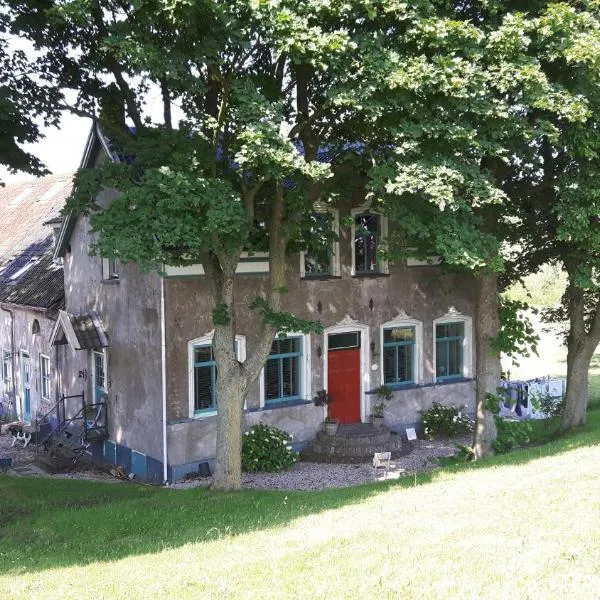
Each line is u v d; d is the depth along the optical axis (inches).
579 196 584.4
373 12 448.8
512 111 534.9
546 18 486.6
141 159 512.4
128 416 808.3
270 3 438.0
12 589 334.3
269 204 625.0
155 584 314.7
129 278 797.2
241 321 780.6
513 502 402.0
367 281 868.0
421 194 524.1
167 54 460.1
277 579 302.4
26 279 1093.8
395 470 748.6
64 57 581.9
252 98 473.1
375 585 284.8
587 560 296.7
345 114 568.4
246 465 749.9
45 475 803.4
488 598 265.4
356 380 872.9
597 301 888.3
